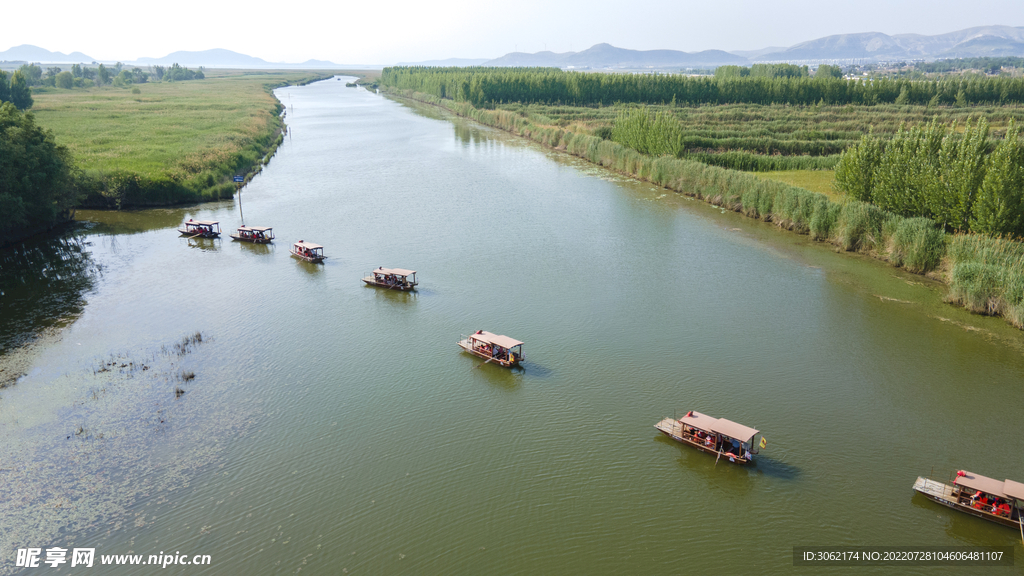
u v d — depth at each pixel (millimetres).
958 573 32500
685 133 148000
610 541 34750
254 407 47344
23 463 40375
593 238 89688
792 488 38906
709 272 76000
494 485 39219
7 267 77188
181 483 38938
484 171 139500
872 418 46156
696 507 37344
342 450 42469
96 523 35594
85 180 103625
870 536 35156
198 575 32125
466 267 77750
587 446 42969
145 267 77688
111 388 49312
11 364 52719
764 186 99438
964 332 59500
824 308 65250
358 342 57875
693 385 50625
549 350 56406
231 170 126938
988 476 39750
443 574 32375
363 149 169250
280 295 68875
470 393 49531
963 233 75750
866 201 88812
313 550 33938
